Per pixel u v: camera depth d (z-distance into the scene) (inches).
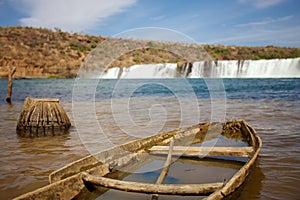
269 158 225.5
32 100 363.3
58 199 146.3
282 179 181.3
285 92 882.1
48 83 1644.9
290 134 305.4
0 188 175.0
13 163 224.1
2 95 946.1
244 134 310.8
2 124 405.1
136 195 164.9
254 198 154.1
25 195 130.7
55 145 282.4
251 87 1075.3
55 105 367.2
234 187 138.9
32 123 354.0
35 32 3093.0
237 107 569.0
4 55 2487.7
